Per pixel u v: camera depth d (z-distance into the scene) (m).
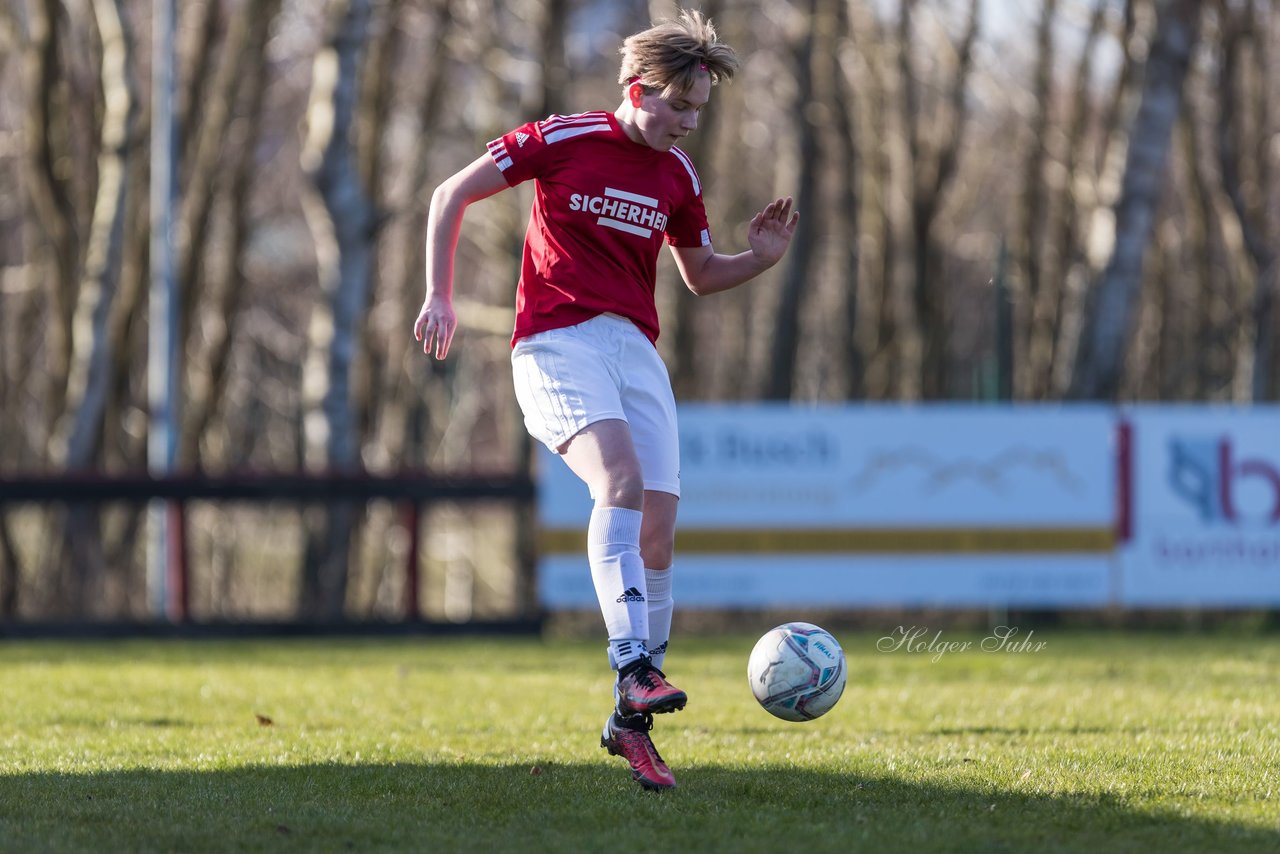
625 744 16.64
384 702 26.36
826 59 93.56
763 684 17.69
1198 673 32.47
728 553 46.59
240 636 46.72
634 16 85.12
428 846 13.84
